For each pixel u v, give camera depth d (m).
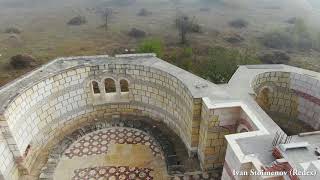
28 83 18.02
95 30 47.38
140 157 19.12
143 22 51.69
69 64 20.42
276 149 11.92
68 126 21.33
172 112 20.55
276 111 22.45
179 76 18.88
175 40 43.06
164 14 57.25
